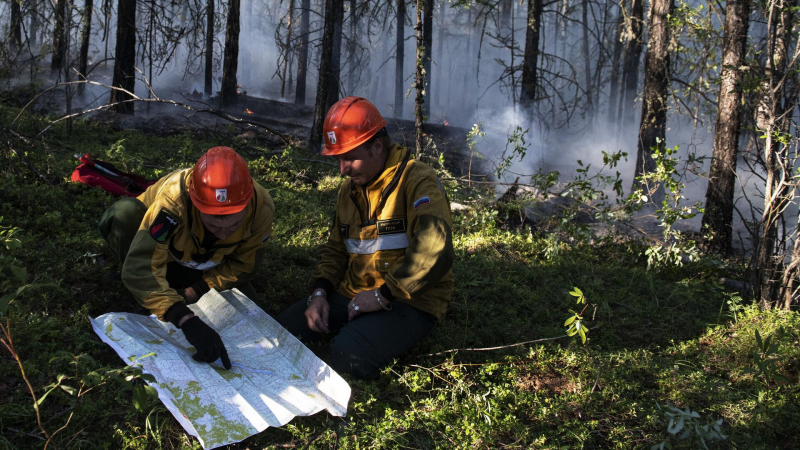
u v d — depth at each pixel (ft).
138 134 29.35
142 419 8.44
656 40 31.27
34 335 9.71
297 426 8.64
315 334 11.55
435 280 10.03
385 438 8.39
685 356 12.29
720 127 21.57
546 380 10.89
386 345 10.30
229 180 9.56
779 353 11.46
